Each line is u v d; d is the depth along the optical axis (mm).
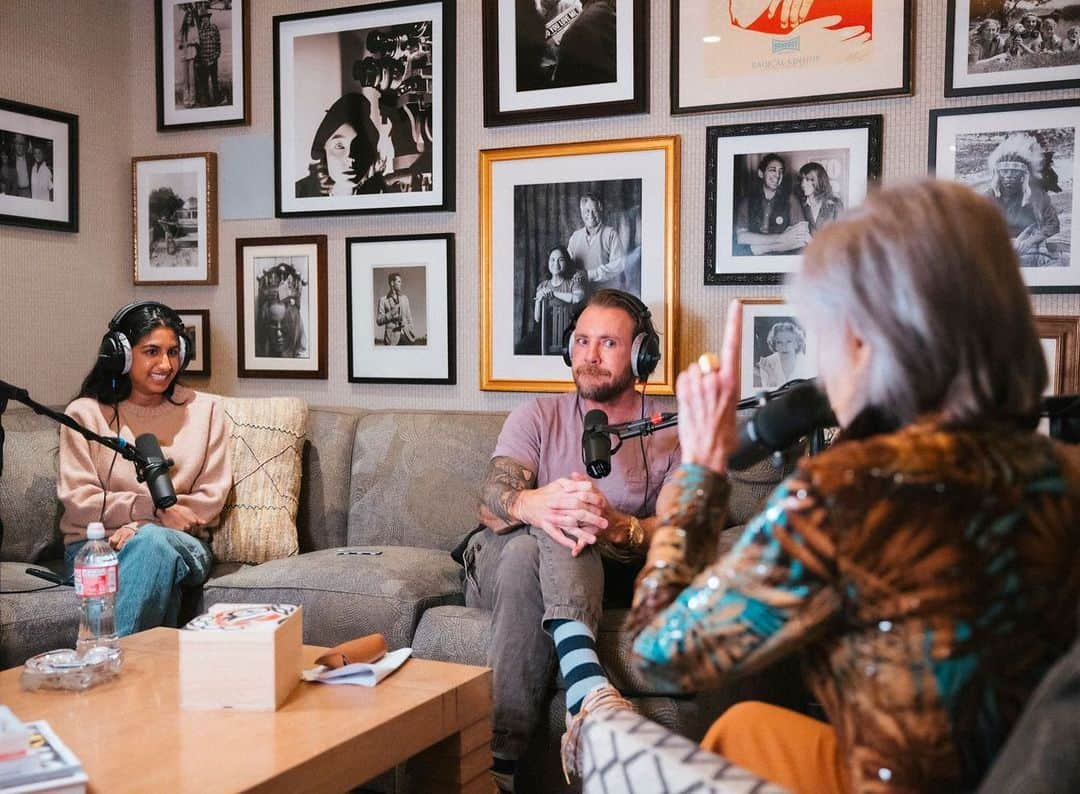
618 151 3234
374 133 3576
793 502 992
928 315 997
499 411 3369
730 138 3113
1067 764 820
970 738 962
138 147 3967
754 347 3109
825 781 1194
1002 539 951
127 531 2846
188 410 3148
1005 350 1001
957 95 2873
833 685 1037
